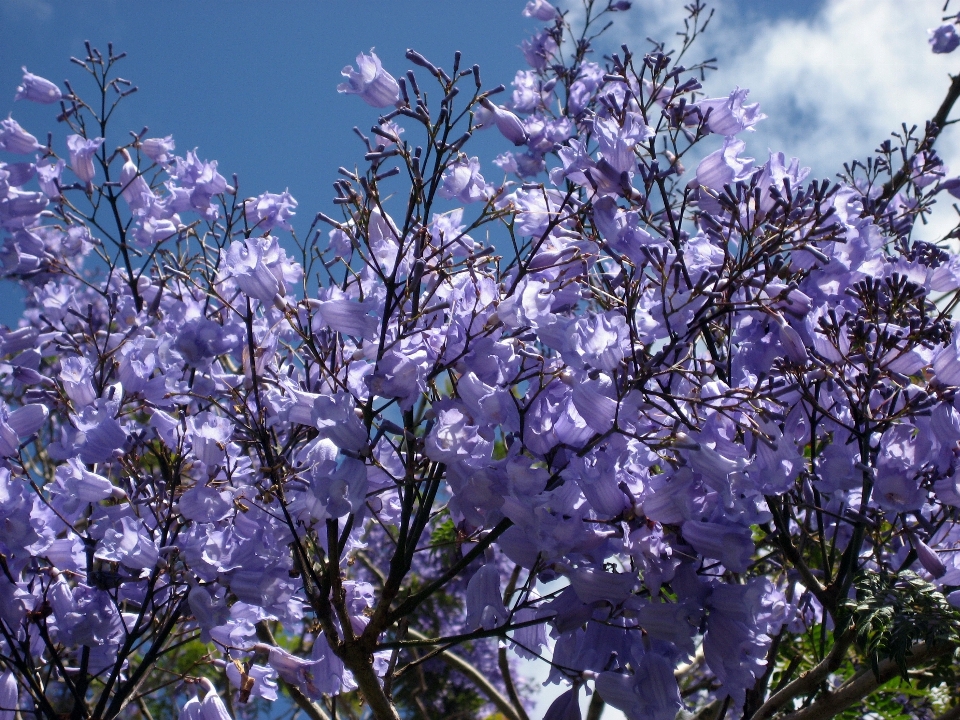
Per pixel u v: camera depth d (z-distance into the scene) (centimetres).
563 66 706
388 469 376
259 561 354
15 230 523
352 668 355
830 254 400
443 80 356
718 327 399
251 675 423
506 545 331
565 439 332
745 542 314
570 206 367
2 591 378
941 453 359
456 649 927
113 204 499
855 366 383
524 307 328
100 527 373
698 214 375
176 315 401
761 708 402
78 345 509
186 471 406
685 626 313
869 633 382
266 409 382
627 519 323
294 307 349
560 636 348
